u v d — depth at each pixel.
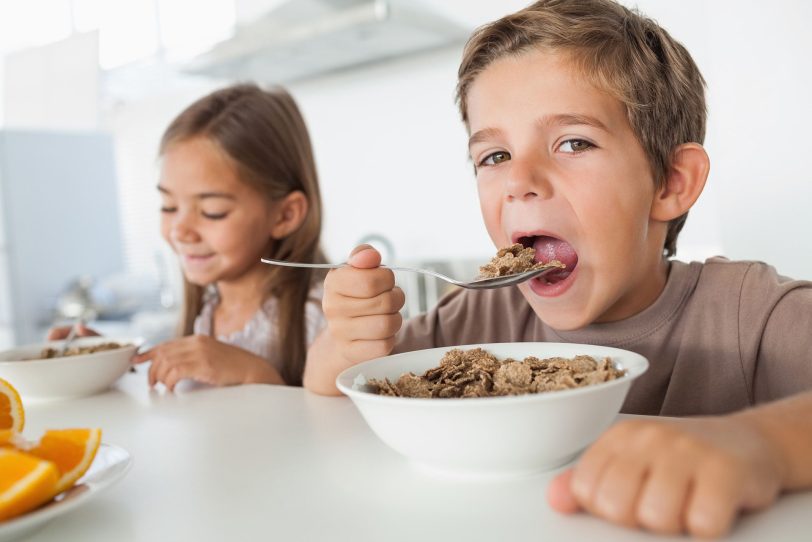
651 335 0.85
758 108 2.06
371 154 3.18
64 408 0.85
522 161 0.74
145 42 3.07
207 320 1.57
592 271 0.75
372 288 0.75
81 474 0.45
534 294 0.78
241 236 1.41
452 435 0.43
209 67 2.79
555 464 0.47
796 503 0.38
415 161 3.04
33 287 4.05
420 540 0.37
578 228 0.74
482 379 0.54
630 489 0.35
